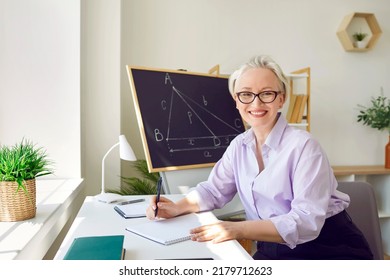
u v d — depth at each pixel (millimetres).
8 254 933
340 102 3207
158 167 1941
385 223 3039
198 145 2135
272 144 1279
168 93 2143
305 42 3088
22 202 1239
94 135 2418
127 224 1222
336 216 1288
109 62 2418
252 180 1338
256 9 2971
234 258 930
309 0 3076
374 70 3281
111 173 2451
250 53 2973
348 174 2824
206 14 2875
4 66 2021
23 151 1285
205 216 1316
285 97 1337
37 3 2039
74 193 1812
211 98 2309
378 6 3238
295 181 1209
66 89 2086
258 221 1134
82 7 2207
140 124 1974
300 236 1140
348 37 3035
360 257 1259
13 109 2043
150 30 2775
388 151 3020
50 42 2059
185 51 2848
